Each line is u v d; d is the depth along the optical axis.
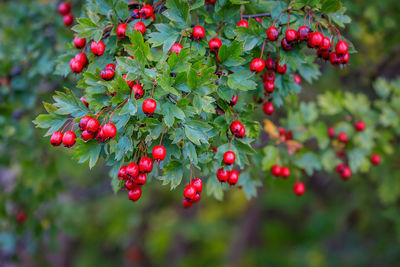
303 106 3.46
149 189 7.16
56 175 3.99
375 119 3.77
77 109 2.02
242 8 2.31
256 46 2.28
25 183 3.91
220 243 9.49
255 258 9.34
